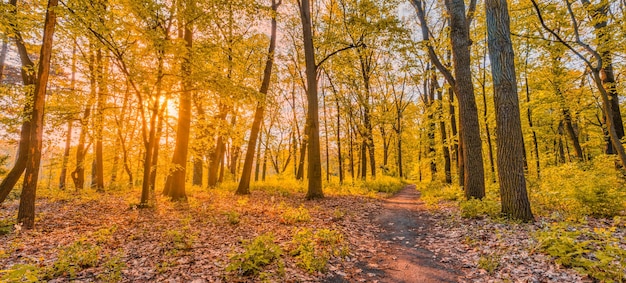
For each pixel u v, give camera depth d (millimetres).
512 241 5688
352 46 13281
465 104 10523
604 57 12891
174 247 5801
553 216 6273
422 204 12531
